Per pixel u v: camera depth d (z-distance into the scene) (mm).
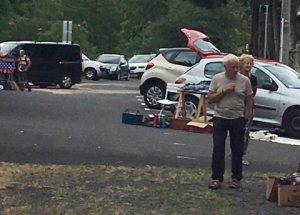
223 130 10719
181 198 10078
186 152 14172
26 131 16000
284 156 14500
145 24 74625
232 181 10922
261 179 11805
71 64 34562
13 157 12742
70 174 11477
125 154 13570
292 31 46938
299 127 17891
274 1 37344
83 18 77812
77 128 17000
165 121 18188
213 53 22375
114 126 17828
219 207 9609
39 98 25578
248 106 10758
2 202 9492
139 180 11227
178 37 59594
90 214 8984
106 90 34531
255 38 41156
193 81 19797
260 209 9578
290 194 9758
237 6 54594
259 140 16906
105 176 11430
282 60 26281
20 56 30297
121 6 80312
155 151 14094
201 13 58062
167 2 69500
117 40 79438
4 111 20281
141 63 53688
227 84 10586
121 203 9641
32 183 10711
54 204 9461
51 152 13406
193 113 19438
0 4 34344
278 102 18016
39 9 70125
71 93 30516
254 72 18484
